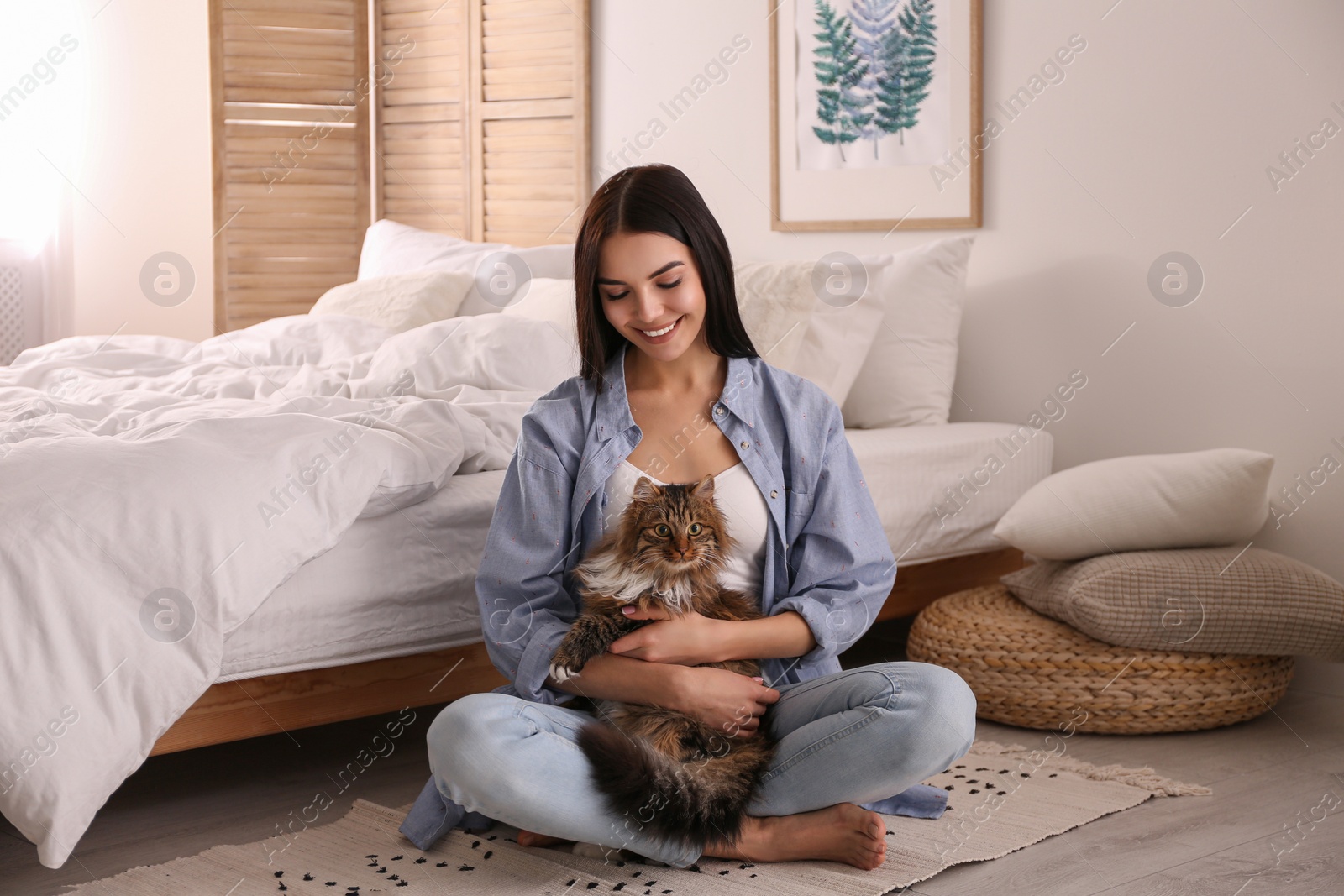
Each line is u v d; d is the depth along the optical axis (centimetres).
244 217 430
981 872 163
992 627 237
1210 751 218
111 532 164
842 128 323
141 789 203
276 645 180
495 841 174
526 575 168
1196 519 232
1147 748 220
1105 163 278
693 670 156
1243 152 254
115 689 160
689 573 160
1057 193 287
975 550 277
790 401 171
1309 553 250
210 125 429
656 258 157
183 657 165
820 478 170
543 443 170
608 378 171
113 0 457
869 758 154
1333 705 247
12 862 171
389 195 440
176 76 461
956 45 300
